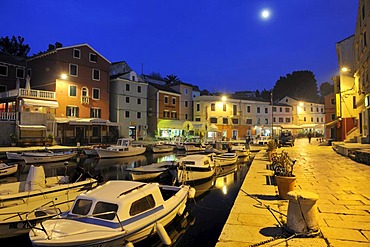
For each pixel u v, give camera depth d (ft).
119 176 62.64
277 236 17.92
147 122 166.20
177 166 50.65
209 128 163.43
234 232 18.90
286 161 29.01
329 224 19.79
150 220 24.03
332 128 133.18
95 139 131.54
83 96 129.59
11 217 26.86
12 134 98.63
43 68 127.75
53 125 111.75
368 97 70.38
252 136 193.77
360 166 49.42
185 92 187.11
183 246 25.14
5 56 132.46
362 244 16.48
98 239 20.11
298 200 18.24
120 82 146.61
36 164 77.87
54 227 21.38
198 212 34.73
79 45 129.80
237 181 56.70
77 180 37.70
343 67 105.70
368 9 67.77
